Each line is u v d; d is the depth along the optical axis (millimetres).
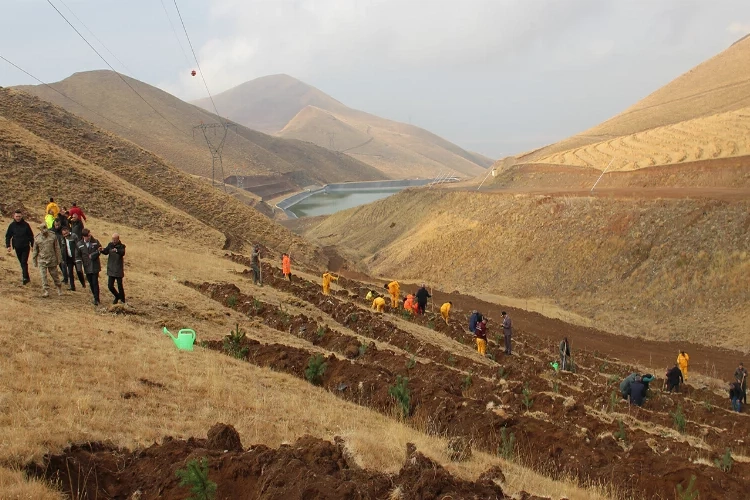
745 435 15516
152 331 13695
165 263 26047
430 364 16125
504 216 55219
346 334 19297
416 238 64938
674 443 11508
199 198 56625
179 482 5848
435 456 7980
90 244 15000
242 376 11312
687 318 34844
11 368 8344
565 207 50594
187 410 8555
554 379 20156
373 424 10102
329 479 5750
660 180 54656
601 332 35250
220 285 22328
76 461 6082
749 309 33219
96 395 8078
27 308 12438
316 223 105750
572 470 9633
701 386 24172
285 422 8844
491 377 18156
